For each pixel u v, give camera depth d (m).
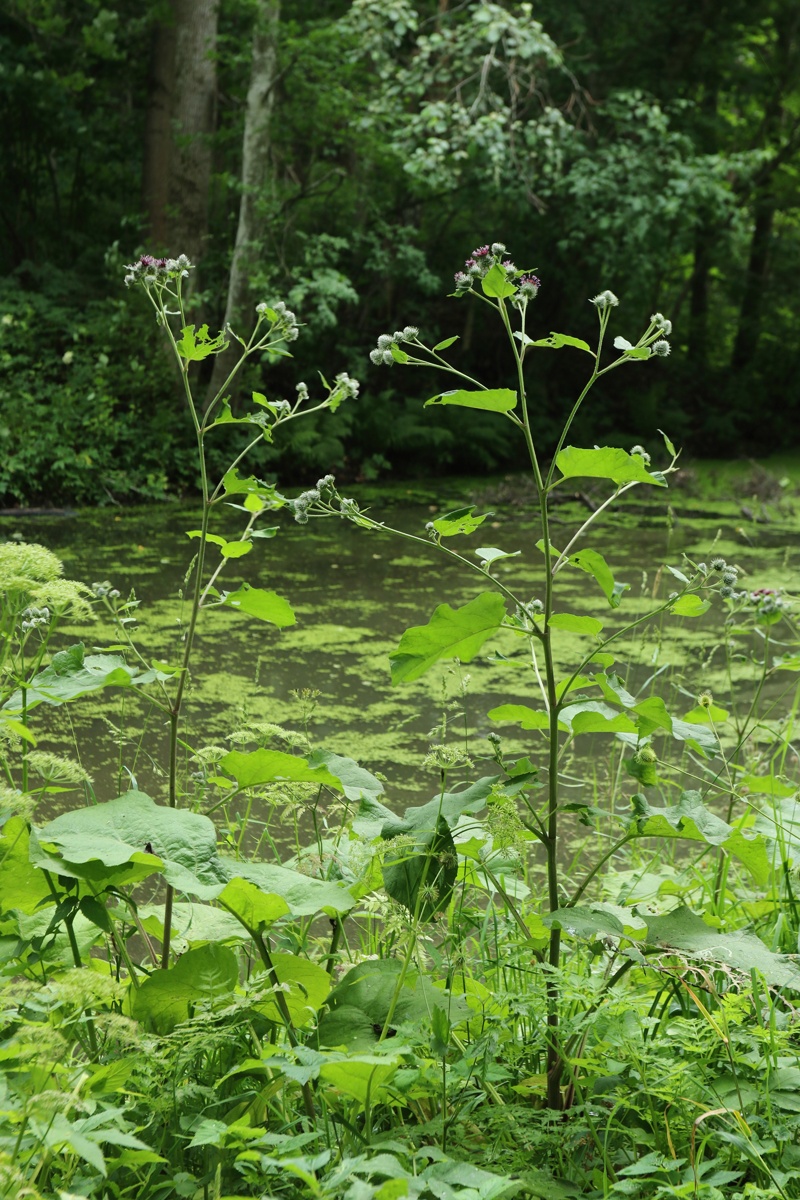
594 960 2.39
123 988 1.63
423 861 1.90
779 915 2.38
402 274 14.48
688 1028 1.91
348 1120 1.79
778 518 11.82
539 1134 1.71
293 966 1.85
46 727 4.68
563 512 11.70
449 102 15.03
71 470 10.78
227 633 6.37
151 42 13.26
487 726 4.99
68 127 13.82
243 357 2.14
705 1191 1.57
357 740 4.71
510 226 16.44
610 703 2.28
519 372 1.94
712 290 22.66
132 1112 1.70
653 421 17.23
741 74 19.03
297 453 12.69
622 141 14.59
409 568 8.60
